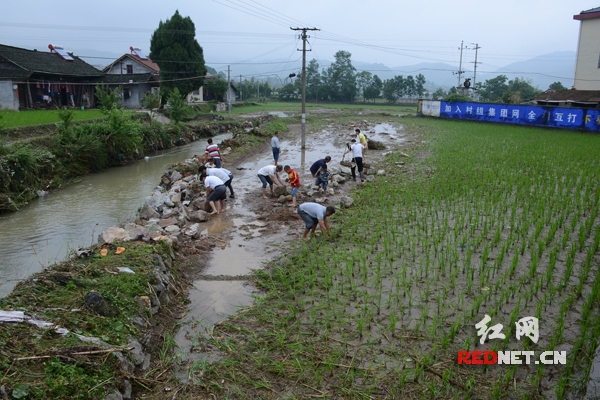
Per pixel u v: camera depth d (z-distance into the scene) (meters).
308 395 4.84
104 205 13.48
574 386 4.71
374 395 4.75
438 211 11.19
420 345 5.57
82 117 25.89
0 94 30.03
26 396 3.91
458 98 45.28
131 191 15.49
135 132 21.73
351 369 5.19
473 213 10.82
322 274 7.80
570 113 31.59
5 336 4.59
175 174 16.00
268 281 7.82
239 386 5.06
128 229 9.06
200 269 8.48
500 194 12.33
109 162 20.41
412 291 6.97
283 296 7.14
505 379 4.86
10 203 12.85
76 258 7.46
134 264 7.21
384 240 8.79
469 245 8.12
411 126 37.00
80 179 17.56
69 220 11.88
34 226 11.35
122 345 5.22
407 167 17.78
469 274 7.42
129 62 45.62
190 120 39.12
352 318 6.29
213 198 11.66
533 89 71.81
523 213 10.02
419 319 6.11
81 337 5.02
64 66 36.44
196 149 26.58
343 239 9.41
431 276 7.43
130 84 41.78
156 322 6.36
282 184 13.48
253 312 6.71
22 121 21.97
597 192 11.23
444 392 4.71
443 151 21.05
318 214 9.12
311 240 9.62
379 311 6.39
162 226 10.43
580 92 34.84
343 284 7.37
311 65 86.31
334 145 26.58
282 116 46.50
